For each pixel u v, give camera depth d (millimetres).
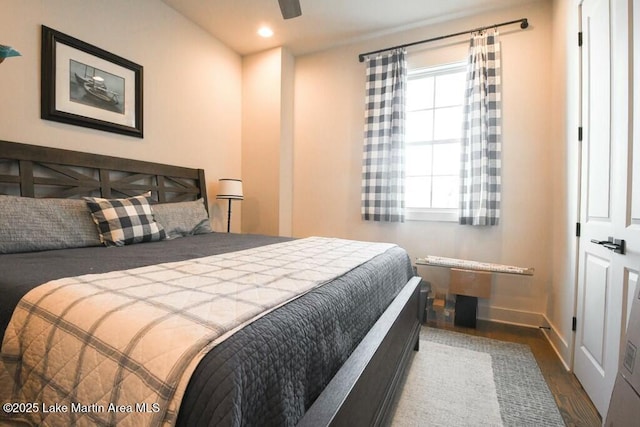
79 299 839
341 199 3371
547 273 2529
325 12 2791
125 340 667
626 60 1358
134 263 1351
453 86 2980
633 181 1291
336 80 3395
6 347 889
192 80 3016
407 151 3162
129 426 593
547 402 1570
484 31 2711
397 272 1812
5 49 1440
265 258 1532
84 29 2182
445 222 2891
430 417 1437
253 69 3523
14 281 1037
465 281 2600
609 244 1434
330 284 1121
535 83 2568
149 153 2648
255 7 2764
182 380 572
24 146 1876
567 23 2127
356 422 895
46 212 1740
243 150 3572
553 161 2430
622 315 1334
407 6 2680
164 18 2734
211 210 3266
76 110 2139
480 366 1917
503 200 2672
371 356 1040
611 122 1489
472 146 2648
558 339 2127
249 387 595
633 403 897
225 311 763
